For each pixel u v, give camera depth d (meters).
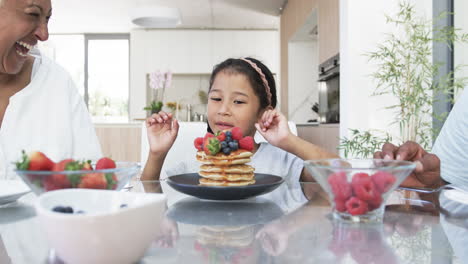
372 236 0.48
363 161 0.65
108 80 7.14
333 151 3.04
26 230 0.52
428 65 2.17
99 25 6.65
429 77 2.21
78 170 0.56
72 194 0.42
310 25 4.38
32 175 0.52
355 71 2.53
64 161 0.57
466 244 0.45
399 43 2.23
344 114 2.63
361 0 2.51
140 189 0.86
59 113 1.39
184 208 0.65
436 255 0.41
